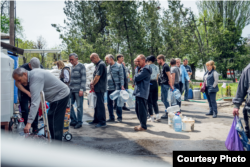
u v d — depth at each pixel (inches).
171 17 1016.9
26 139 107.8
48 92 131.6
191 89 442.9
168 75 242.7
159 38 994.1
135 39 980.6
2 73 133.6
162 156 136.9
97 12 1182.3
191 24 1087.0
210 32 1127.0
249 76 113.0
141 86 193.3
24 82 121.6
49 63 952.9
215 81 254.1
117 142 166.6
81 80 210.5
